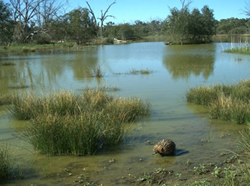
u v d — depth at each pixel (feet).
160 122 25.04
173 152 18.66
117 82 44.37
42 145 19.01
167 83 42.73
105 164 17.34
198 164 16.88
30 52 118.73
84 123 19.39
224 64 63.36
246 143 18.48
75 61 78.74
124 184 14.85
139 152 18.98
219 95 29.35
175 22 157.28
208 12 168.04
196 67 60.23
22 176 15.92
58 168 16.92
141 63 70.95
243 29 177.88
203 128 23.22
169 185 14.46
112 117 23.30
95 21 224.94
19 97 32.07
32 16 160.45
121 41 208.95
